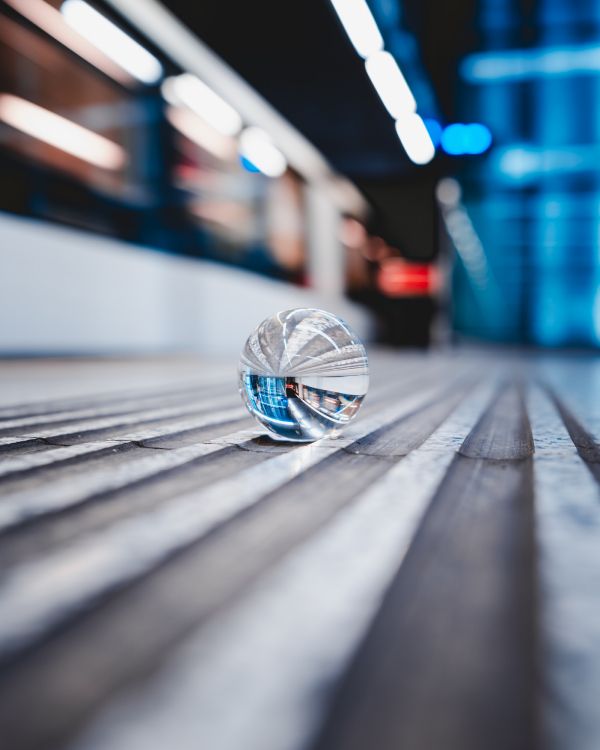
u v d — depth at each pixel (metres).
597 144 17.19
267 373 1.47
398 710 0.42
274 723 0.40
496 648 0.51
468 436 1.67
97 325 7.15
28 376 4.52
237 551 0.74
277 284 12.68
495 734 0.40
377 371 6.05
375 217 15.11
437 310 15.09
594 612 0.57
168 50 8.23
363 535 0.80
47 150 7.38
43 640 0.52
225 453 1.41
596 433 1.76
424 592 0.63
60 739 0.39
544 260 34.06
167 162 9.75
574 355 17.00
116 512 0.91
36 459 1.27
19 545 0.75
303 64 9.05
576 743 0.39
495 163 18.64
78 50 7.22
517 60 11.80
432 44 9.57
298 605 0.59
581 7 10.15
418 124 11.50
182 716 0.41
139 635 0.53
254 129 10.97
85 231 8.03
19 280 5.96
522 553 0.74
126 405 2.53
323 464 1.28
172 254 9.99
